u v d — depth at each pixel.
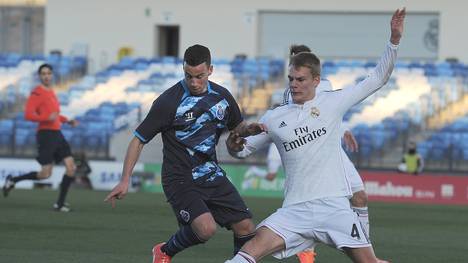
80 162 51.44
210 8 70.88
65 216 32.81
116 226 29.98
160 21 71.75
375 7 68.56
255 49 70.38
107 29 72.38
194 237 17.52
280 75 65.44
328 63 65.50
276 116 15.99
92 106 64.69
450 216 37.59
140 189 51.16
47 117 34.41
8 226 29.27
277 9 70.00
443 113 62.09
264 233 15.54
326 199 15.58
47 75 34.66
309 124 15.75
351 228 15.45
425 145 59.16
